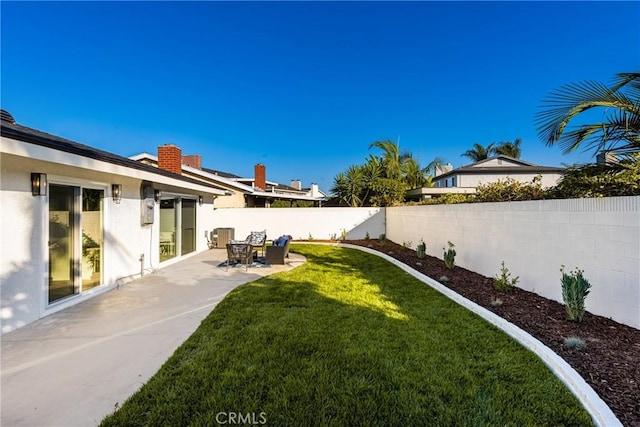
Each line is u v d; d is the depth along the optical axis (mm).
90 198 6176
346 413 2510
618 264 3895
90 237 6176
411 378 3010
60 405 2682
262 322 4551
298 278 7555
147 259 8305
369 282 7113
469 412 2518
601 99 4508
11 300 4332
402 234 13336
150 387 2883
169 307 5406
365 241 15555
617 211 3908
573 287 4074
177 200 10492
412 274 7895
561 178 5520
